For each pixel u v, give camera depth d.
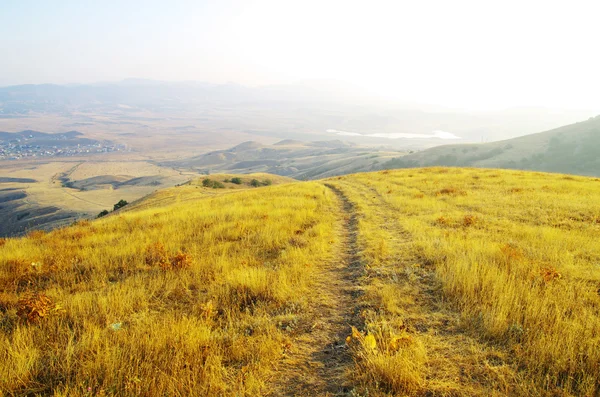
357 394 3.97
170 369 4.55
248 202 20.33
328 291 7.44
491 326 5.18
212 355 4.86
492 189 20.08
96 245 11.68
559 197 16.23
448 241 9.96
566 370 4.16
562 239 9.86
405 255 9.17
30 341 5.29
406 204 17.17
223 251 10.18
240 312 6.68
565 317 5.26
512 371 4.22
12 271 8.88
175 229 13.52
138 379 4.24
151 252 10.10
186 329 5.48
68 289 7.88
